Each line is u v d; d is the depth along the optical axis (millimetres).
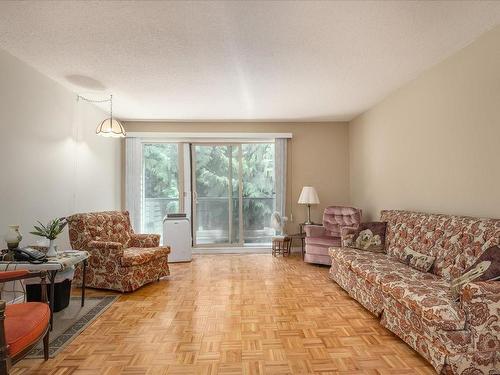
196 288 3705
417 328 2113
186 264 4941
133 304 3188
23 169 3186
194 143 5898
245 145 5977
